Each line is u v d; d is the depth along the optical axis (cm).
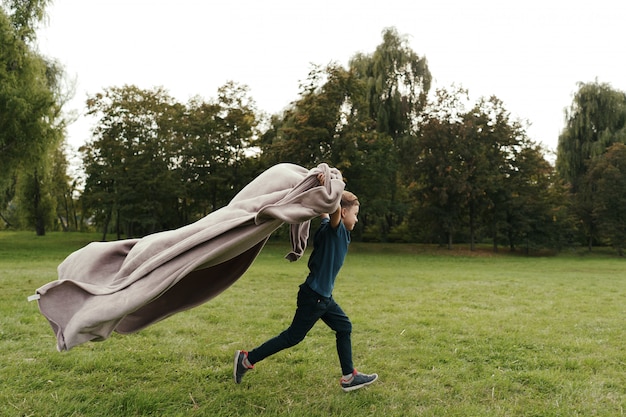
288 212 337
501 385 419
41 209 4216
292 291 1027
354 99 3084
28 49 2364
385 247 3297
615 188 3259
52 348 496
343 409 360
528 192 3309
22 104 2136
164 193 3173
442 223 3206
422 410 362
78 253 353
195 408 358
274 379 421
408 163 3297
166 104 3378
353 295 989
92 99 3222
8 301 775
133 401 361
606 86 3703
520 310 829
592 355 528
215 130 3172
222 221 341
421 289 1118
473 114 3148
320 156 2905
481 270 1858
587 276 1662
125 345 515
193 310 750
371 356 501
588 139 3719
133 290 317
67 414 340
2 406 345
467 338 589
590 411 367
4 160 2300
